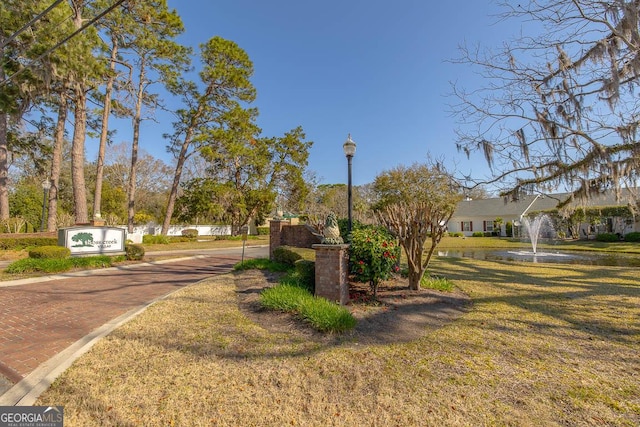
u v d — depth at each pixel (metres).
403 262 10.44
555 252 16.05
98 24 15.94
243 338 3.80
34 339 3.91
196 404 2.46
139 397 2.56
